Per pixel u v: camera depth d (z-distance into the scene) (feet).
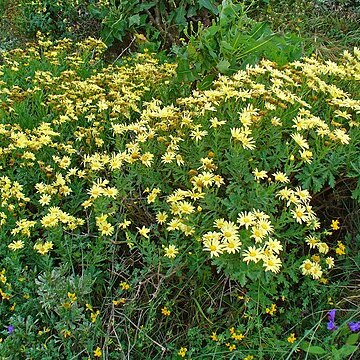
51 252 3.17
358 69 3.53
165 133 3.15
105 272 3.00
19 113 4.00
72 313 2.71
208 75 4.12
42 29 6.19
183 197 2.89
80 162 3.61
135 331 2.80
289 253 2.92
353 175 2.98
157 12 5.80
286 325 2.83
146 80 4.11
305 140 2.94
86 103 3.74
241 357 2.68
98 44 5.15
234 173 2.87
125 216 2.99
